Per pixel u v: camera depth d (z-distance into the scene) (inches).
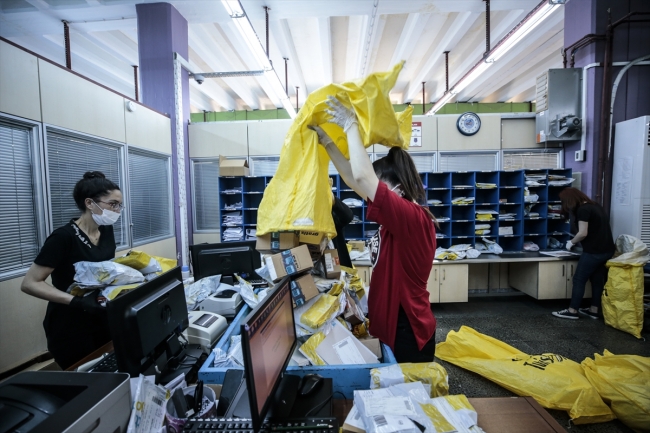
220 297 64.0
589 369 71.2
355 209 154.2
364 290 65.2
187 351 46.1
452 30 169.2
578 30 129.4
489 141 150.0
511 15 155.1
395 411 27.8
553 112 132.5
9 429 21.0
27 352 85.0
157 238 141.6
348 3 137.2
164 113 148.4
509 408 35.0
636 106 124.0
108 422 22.7
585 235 114.9
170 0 140.6
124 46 185.5
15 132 84.7
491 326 115.6
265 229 47.6
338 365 39.2
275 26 158.9
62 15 146.4
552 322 118.3
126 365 31.5
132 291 33.5
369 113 34.7
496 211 140.8
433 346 45.1
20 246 86.4
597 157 126.6
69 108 98.4
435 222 44.0
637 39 121.8
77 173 103.7
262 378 26.4
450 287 132.0
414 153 152.9
